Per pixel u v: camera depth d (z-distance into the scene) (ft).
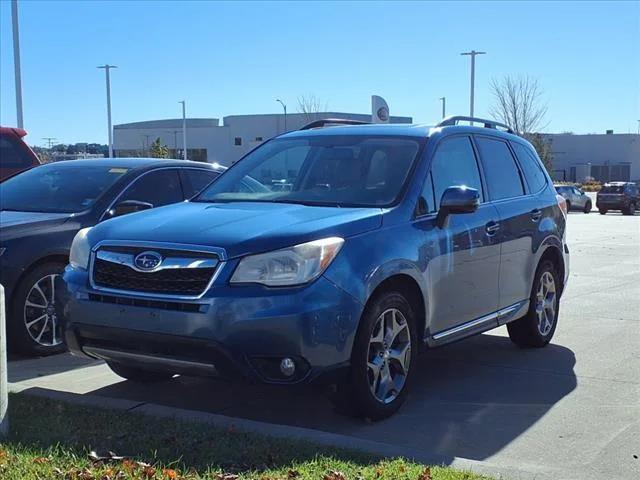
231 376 14.79
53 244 22.06
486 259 20.15
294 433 14.88
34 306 21.86
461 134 21.13
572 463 14.76
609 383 20.38
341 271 15.23
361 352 15.70
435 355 23.59
